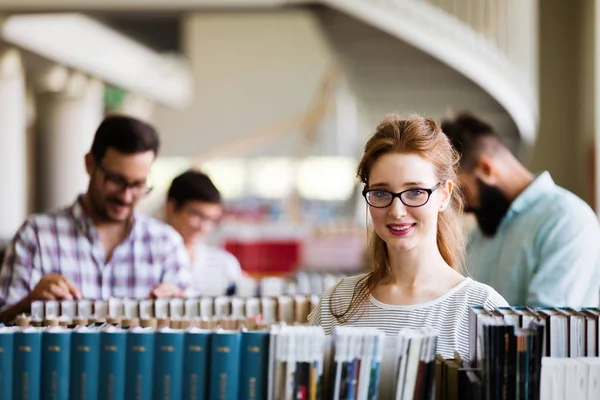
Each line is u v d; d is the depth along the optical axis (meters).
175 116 28.06
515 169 3.79
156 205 20.45
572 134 12.89
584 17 12.15
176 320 3.26
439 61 12.81
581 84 12.39
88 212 3.94
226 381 2.25
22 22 13.55
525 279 3.68
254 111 27.91
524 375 2.19
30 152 19.19
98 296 3.95
